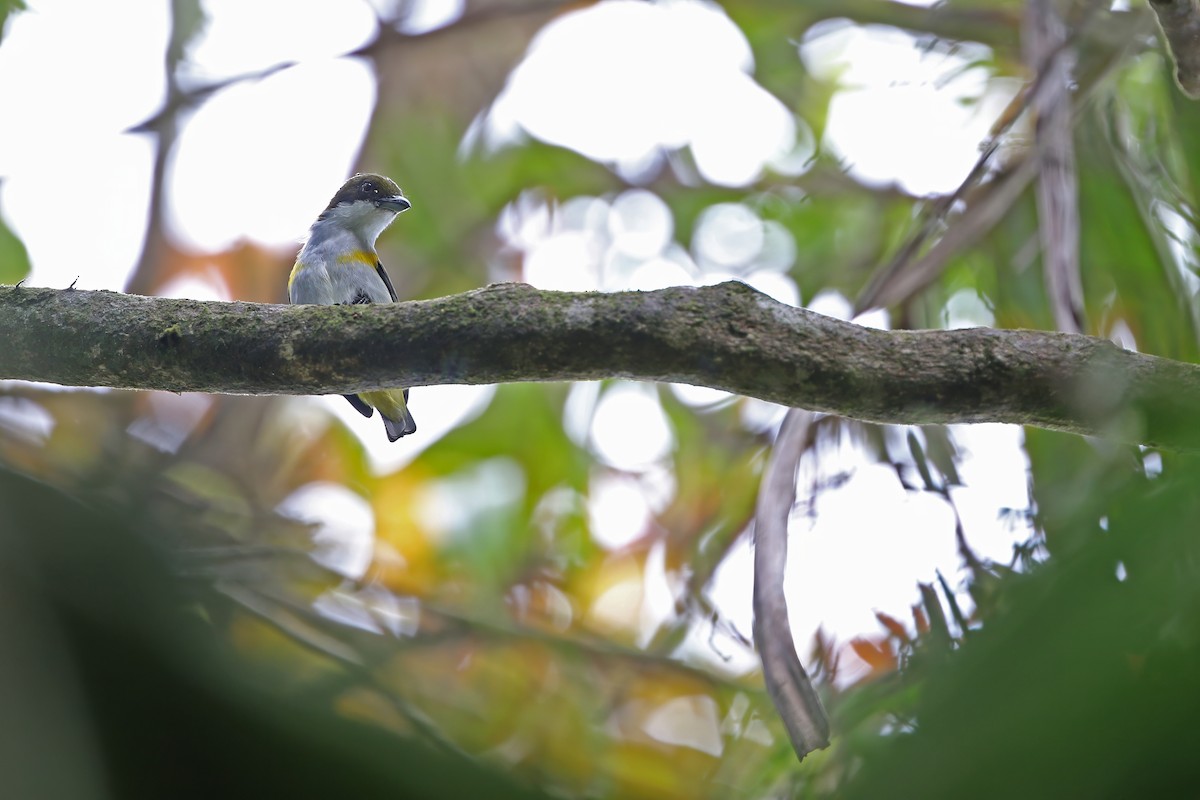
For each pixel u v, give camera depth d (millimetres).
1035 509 5898
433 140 17047
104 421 13734
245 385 6504
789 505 6457
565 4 16594
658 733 12422
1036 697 3295
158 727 3656
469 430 15523
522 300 6012
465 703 12086
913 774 3500
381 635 11484
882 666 7164
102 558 3930
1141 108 9922
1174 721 3053
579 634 14031
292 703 3818
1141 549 3531
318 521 13883
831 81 16250
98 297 6652
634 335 5844
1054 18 8367
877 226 14805
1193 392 5703
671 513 15055
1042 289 9953
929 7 13383
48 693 3584
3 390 13102
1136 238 9188
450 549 14922
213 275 16062
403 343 6082
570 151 16812
